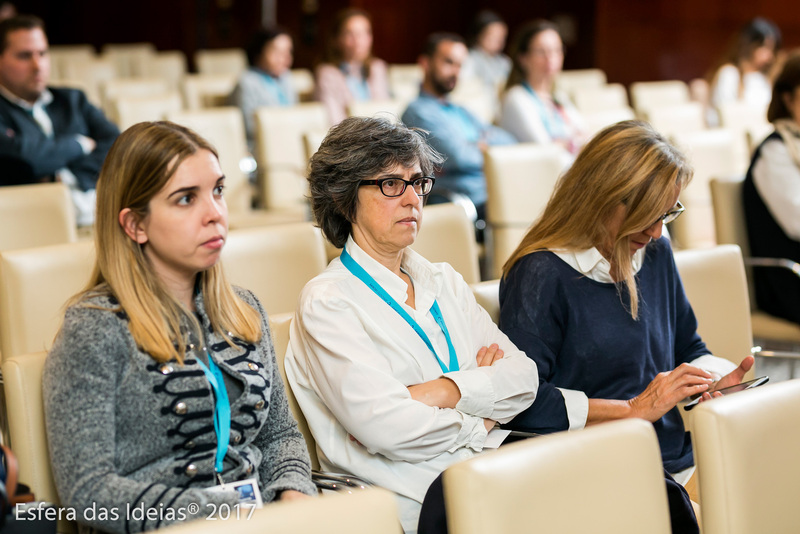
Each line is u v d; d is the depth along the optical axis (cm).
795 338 308
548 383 197
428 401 177
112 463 146
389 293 184
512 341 202
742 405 140
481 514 115
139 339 150
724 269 248
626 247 201
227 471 159
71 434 144
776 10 837
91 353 147
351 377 172
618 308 204
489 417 182
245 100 613
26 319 219
